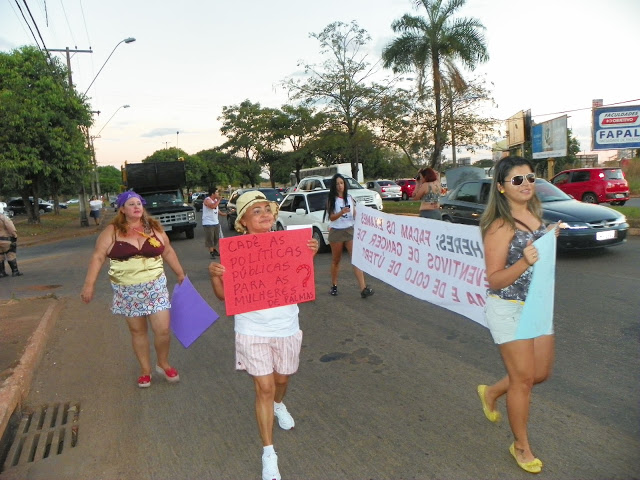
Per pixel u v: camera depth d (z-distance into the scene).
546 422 3.46
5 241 11.45
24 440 3.71
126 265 4.20
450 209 11.28
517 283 2.76
